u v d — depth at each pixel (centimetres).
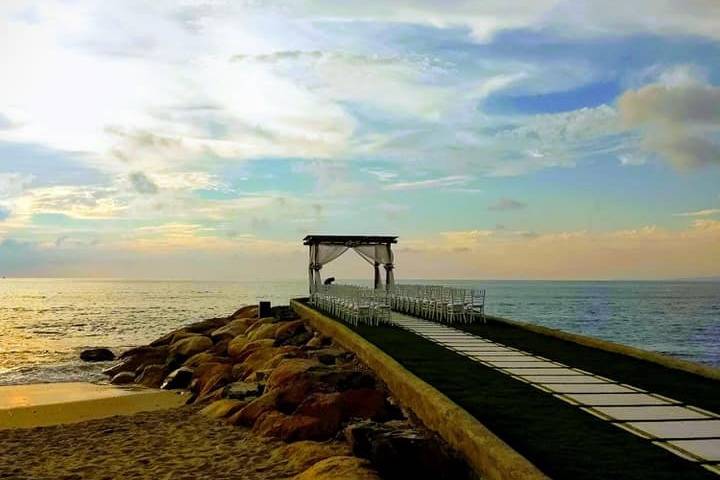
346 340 2066
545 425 891
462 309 2503
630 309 8288
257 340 2755
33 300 11256
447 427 929
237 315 4188
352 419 1216
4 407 2009
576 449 779
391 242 3553
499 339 1912
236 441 1274
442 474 836
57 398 2227
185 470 1092
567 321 6181
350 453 1040
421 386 1137
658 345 4334
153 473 1088
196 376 2339
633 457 748
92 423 1655
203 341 3053
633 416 941
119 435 1429
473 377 1264
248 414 1416
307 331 2919
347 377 1473
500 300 10912
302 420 1231
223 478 1028
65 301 10831
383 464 855
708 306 9162
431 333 2078
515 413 959
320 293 3309
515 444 800
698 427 880
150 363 2920
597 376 1279
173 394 2216
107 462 1186
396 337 1959
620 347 1611
